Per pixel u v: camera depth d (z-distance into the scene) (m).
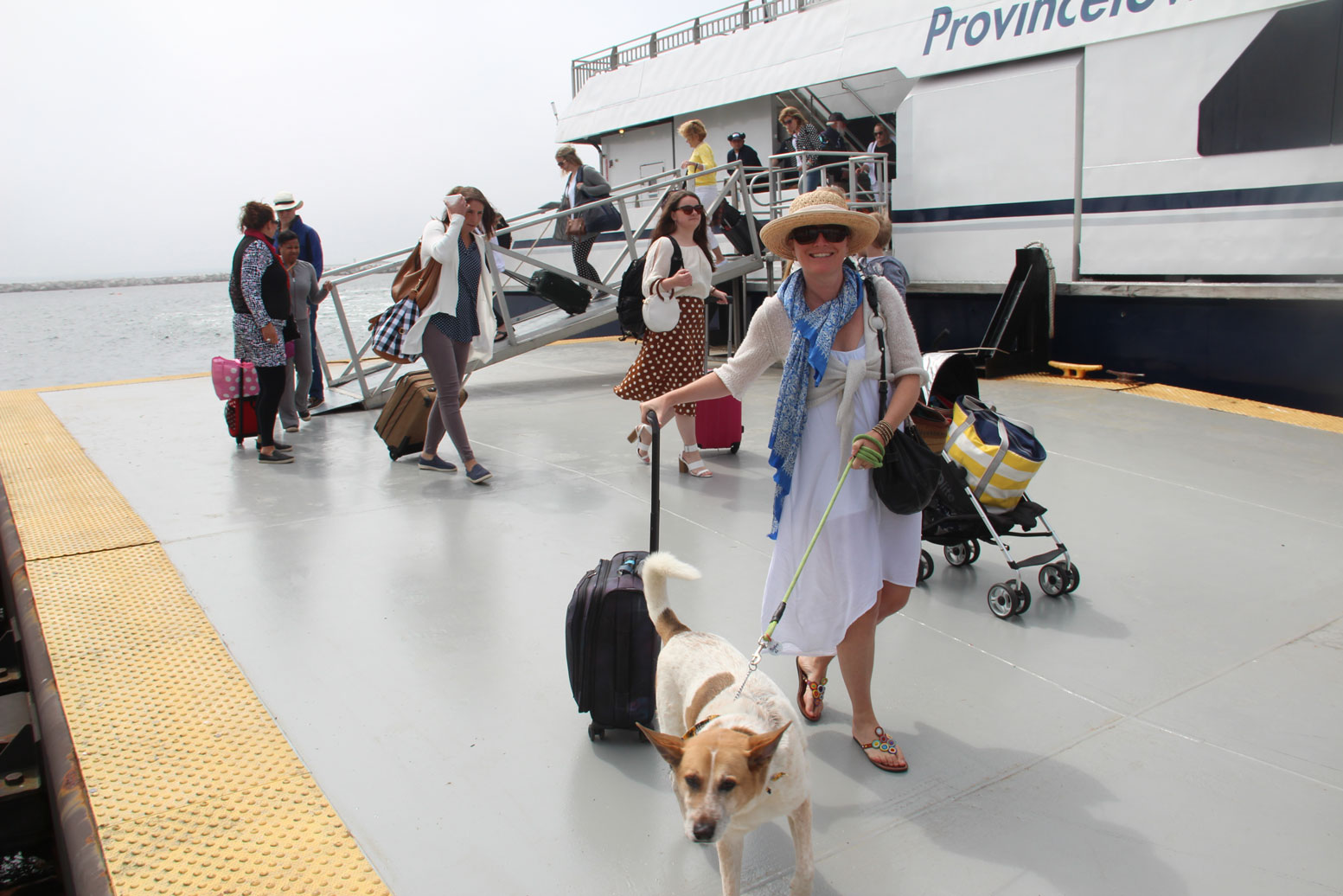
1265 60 7.19
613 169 14.73
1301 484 5.39
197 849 2.31
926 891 2.23
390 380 8.84
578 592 2.86
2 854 3.34
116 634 3.61
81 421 8.21
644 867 2.32
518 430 7.57
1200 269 7.84
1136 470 5.77
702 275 5.84
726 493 5.58
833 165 9.84
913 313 10.30
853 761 2.79
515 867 2.32
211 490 5.79
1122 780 2.67
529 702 3.14
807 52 10.81
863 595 2.64
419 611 3.89
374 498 5.58
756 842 2.44
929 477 2.62
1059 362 8.94
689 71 12.52
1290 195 7.21
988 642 3.57
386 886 2.21
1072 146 8.49
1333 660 3.36
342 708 3.09
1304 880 2.25
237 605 3.95
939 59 9.42
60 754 2.77
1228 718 2.99
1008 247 9.18
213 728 2.91
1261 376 7.67
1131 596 3.96
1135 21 7.89
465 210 5.56
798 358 2.61
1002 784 2.67
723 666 2.32
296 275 7.95
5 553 4.92
